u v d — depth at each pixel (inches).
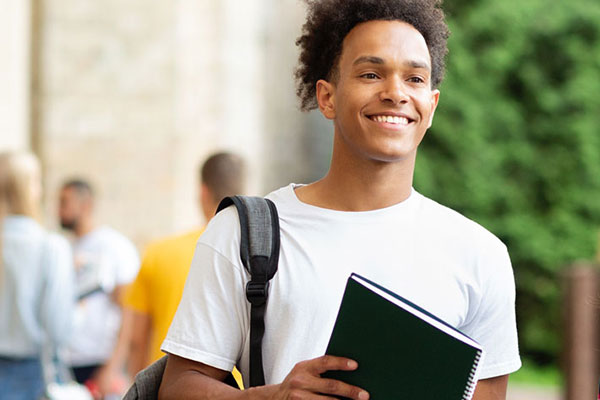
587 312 322.3
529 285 701.9
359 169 133.7
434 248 133.3
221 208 136.6
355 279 118.9
